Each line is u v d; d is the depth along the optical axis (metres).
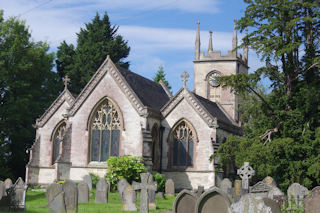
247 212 17.66
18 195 30.55
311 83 45.84
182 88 55.19
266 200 17.88
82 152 53.94
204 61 80.19
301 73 47.62
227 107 76.69
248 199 17.75
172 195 47.41
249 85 45.16
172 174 54.28
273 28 44.16
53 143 58.88
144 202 28.39
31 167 57.91
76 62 91.44
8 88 66.00
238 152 44.03
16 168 70.88
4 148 63.16
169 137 55.00
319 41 47.84
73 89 90.69
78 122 54.62
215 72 79.38
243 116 56.22
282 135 45.56
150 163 50.69
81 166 53.53
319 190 23.47
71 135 54.59
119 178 46.22
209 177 52.44
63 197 25.25
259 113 49.94
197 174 53.12
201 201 22.19
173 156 54.97
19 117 64.06
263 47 43.72
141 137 51.41
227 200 21.78
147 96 57.12
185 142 54.62
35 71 70.06
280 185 42.97
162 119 55.66
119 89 53.44
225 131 57.09
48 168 58.12
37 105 70.06
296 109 45.38
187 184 53.41
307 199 23.73
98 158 53.59
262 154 41.62
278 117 45.94
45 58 73.56
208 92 79.12
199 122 53.94
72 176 53.66
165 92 65.50
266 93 67.31
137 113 52.25
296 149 43.00
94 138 54.09
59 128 59.25
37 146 58.94
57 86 81.56
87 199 36.88
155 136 54.94
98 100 54.09
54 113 59.25
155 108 55.94
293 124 45.25
